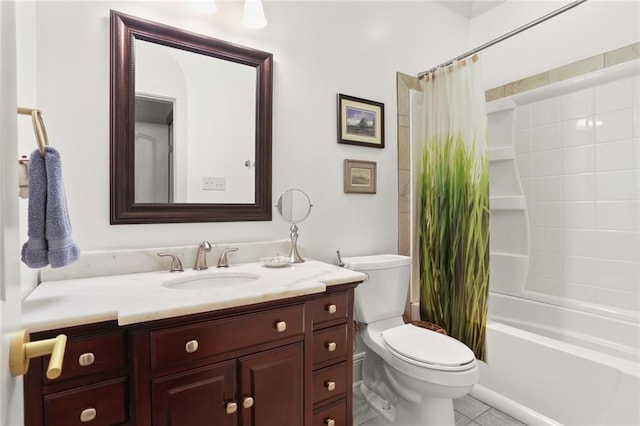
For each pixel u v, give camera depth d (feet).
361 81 6.73
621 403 4.71
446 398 4.66
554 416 5.36
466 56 6.23
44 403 2.73
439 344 5.07
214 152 5.13
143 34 4.56
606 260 6.37
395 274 6.18
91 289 3.63
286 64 5.81
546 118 7.18
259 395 3.59
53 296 3.36
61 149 4.12
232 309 3.42
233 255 5.17
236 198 5.32
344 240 6.51
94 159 4.31
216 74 5.15
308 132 6.05
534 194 7.39
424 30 7.75
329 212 6.31
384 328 6.03
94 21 4.30
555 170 7.06
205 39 4.98
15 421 1.52
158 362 3.06
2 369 1.32
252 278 4.56
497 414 5.65
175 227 4.85
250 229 5.47
